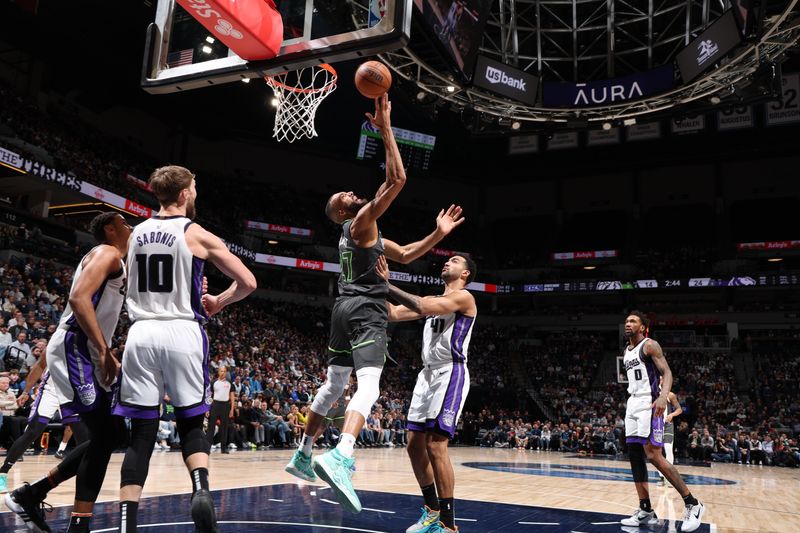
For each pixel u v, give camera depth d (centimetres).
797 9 1051
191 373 248
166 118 2753
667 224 3334
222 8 397
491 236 3588
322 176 3303
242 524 368
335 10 494
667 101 1295
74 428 413
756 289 3008
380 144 3014
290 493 529
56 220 1919
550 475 933
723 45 1066
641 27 1489
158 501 442
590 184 3512
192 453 239
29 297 1330
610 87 1271
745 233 3166
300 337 2473
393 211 3491
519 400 2608
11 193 2019
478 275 3378
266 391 1451
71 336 302
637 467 458
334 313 318
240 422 1265
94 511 388
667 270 3059
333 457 263
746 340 2792
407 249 372
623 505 570
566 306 3359
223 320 2044
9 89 2012
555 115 1368
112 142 2466
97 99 2464
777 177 3170
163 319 249
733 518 508
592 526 430
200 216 2480
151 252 255
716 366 2661
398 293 335
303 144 3216
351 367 319
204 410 251
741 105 1262
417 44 1127
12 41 1969
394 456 1216
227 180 3002
